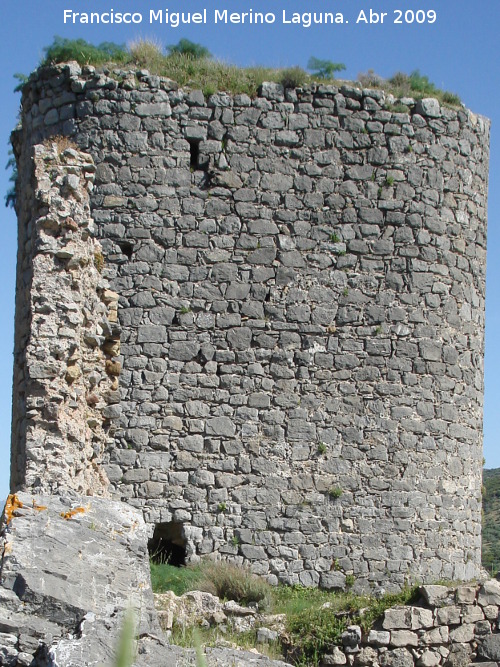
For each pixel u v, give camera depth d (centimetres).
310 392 1823
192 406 1786
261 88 1877
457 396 1922
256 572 1755
